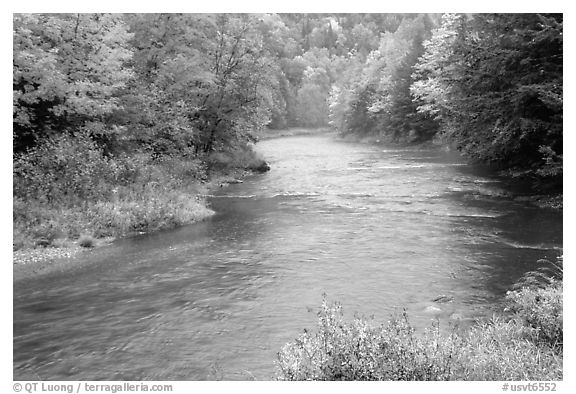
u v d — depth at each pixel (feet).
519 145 66.23
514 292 24.64
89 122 56.70
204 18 83.61
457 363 17.39
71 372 19.81
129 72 64.23
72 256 36.63
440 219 47.47
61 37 56.90
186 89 81.76
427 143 152.76
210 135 89.86
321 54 453.58
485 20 66.33
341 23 592.60
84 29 58.23
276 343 22.08
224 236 42.57
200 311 26.04
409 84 169.68
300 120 352.90
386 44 223.10
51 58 49.08
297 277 31.42
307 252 37.22
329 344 16.88
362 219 48.42
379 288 29.17
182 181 64.44
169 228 45.91
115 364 20.45
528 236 40.22
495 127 63.21
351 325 17.97
